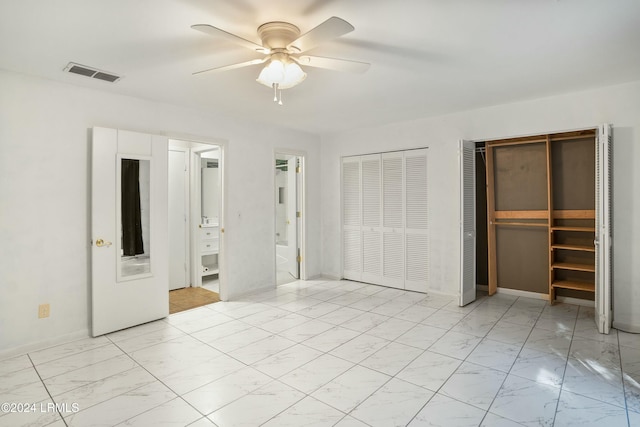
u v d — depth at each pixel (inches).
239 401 88.2
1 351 112.0
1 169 111.7
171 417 81.9
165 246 148.3
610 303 131.0
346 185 215.9
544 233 174.1
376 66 111.0
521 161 179.3
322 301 173.2
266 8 77.6
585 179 162.2
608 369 102.7
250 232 184.5
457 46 97.1
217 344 122.9
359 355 113.7
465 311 156.5
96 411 84.4
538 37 92.0
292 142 206.7
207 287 203.8
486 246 192.5
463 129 167.6
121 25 84.6
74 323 127.1
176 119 154.3
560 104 141.9
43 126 119.7
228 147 173.9
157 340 126.5
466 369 103.9
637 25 85.4
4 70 111.9
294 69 88.0
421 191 184.7
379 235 202.2
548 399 88.0
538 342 122.6
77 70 112.9
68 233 125.6
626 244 130.5
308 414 82.7
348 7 77.2
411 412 83.3
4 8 76.0
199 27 71.1
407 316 150.5
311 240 220.5
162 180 146.9
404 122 187.0
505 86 130.9
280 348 119.3
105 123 134.0
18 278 115.3
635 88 127.2
